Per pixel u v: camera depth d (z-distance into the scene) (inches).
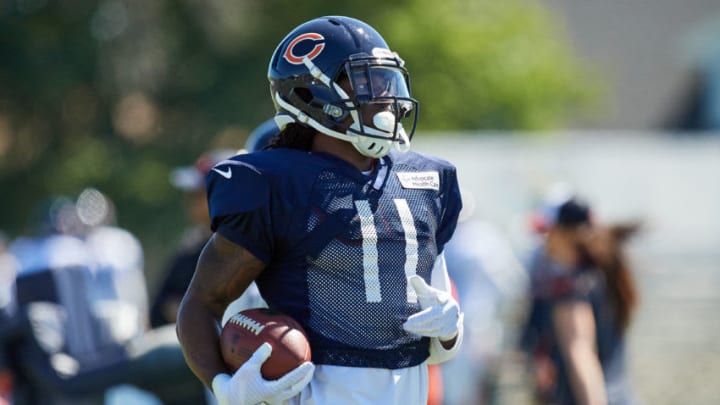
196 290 437.1
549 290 783.1
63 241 879.1
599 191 1973.4
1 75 2849.4
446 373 1136.2
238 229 426.9
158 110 3002.0
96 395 818.2
